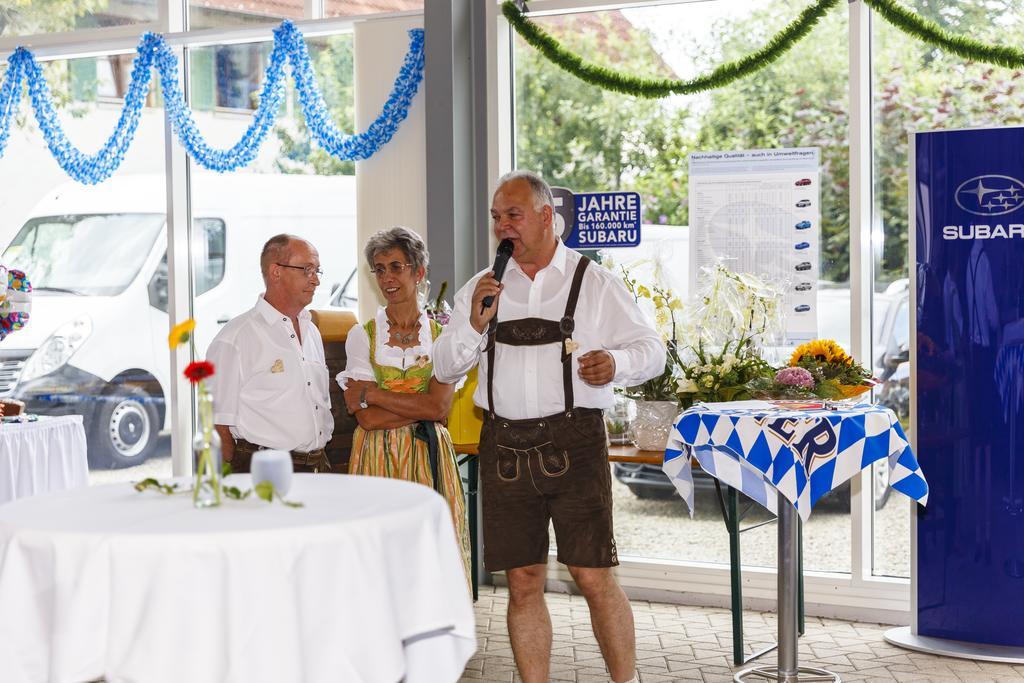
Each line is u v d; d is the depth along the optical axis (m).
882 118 4.55
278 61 5.22
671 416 4.15
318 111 5.16
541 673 3.16
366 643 2.02
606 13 4.92
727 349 4.12
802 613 4.37
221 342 3.42
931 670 3.89
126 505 2.24
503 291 3.19
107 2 5.69
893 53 4.50
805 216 4.65
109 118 5.79
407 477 3.47
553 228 3.19
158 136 5.67
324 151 5.32
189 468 5.70
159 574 1.91
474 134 5.09
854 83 4.50
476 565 4.91
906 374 4.56
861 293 4.55
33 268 5.86
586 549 3.11
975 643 4.09
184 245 5.66
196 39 5.50
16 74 5.74
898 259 4.57
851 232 4.55
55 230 5.86
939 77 4.45
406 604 2.14
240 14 5.47
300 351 3.51
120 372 5.78
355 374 3.53
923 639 4.18
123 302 5.76
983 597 4.07
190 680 1.90
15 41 5.82
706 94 4.78
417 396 3.46
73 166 5.65
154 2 5.59
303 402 3.48
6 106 5.77
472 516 4.84
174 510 2.18
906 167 4.52
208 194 5.61
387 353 3.54
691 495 3.57
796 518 3.52
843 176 4.59
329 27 5.22
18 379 5.86
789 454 3.25
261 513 2.13
